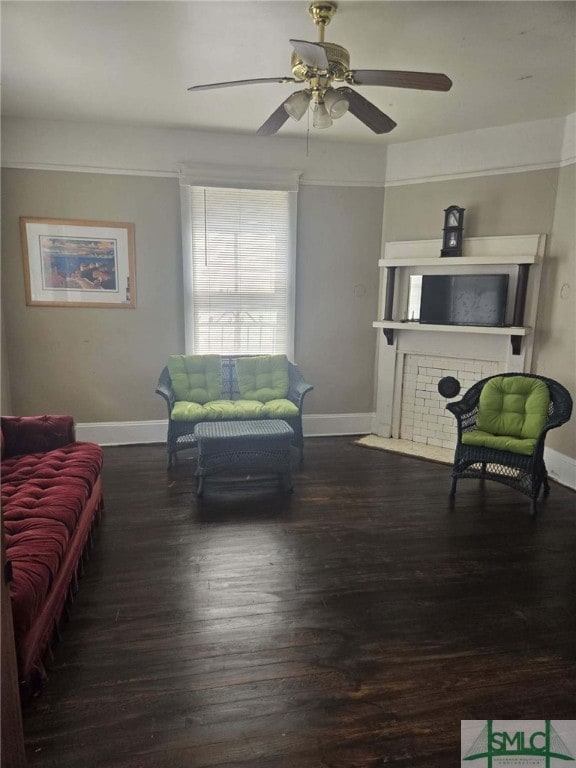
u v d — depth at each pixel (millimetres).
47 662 1885
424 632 2115
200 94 3398
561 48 2678
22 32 2566
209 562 2617
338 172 4516
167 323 4480
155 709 1702
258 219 4457
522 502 3461
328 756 1547
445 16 2377
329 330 4797
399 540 2893
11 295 4145
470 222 4199
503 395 3637
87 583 2412
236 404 4086
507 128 3939
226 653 1970
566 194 3734
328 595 2357
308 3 2281
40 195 4066
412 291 4492
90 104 3609
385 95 3336
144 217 4270
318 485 3697
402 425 4816
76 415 4438
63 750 1547
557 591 2430
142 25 2498
